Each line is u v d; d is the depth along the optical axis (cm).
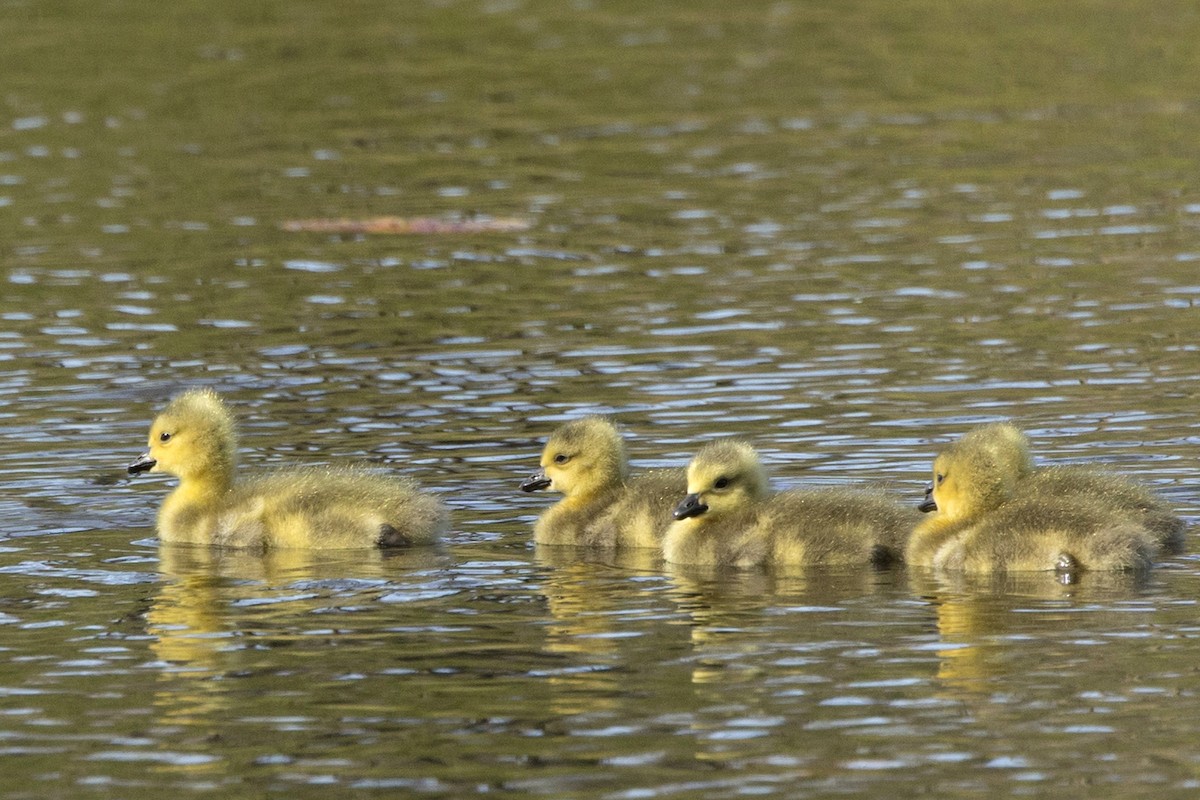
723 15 4712
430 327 2338
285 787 1029
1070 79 3912
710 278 2555
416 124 3634
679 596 1385
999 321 2289
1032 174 3142
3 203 3061
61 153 3409
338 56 4228
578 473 1609
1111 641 1227
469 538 1581
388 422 1931
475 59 4209
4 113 3694
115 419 1950
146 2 4769
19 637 1283
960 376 2048
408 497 1572
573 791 1014
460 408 1981
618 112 3728
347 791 1022
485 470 1761
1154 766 1027
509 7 4812
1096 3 4697
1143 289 2417
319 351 2233
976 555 1437
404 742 1084
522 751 1068
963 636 1249
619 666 1205
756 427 1873
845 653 1221
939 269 2561
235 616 1330
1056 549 1413
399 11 4725
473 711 1129
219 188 3158
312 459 1795
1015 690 1141
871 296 2431
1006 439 1510
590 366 2141
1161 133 3419
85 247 2780
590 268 2630
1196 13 4516
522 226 2891
